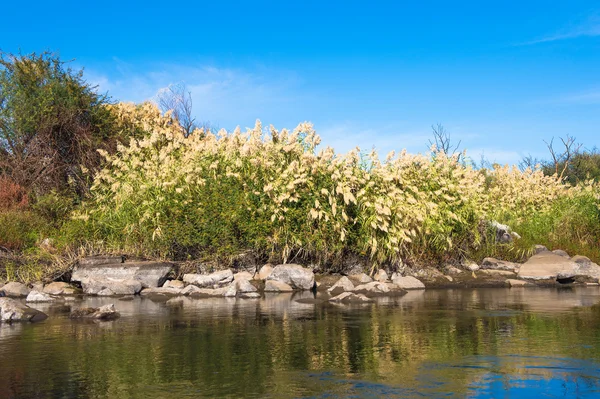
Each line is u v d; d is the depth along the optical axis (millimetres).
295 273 11688
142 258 12711
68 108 16984
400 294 10609
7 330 6852
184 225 12758
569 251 15383
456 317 7461
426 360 4965
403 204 13195
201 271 12602
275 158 13461
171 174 13609
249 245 12766
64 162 16984
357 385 4215
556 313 7758
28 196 15516
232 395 4012
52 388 4250
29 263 12398
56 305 9484
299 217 12703
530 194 18953
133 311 8484
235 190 12875
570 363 4805
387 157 14016
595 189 18562
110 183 15219
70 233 13391
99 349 5609
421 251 13594
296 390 4109
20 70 17172
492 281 12422
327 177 13039
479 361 4902
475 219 14438
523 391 4031
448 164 15109
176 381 4387
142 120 18578
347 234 12844
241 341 5914
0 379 4512
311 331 6473
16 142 16844
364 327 6711
